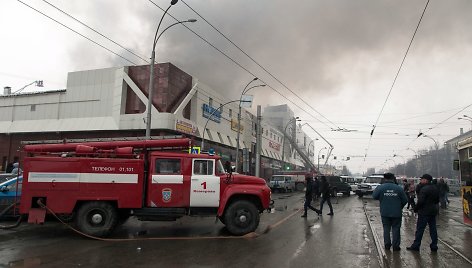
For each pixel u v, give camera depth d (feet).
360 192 118.01
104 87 117.80
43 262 25.57
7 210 38.68
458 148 48.39
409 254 29.37
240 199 39.17
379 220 52.08
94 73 119.96
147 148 40.16
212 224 46.01
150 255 28.19
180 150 41.50
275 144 223.30
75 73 122.52
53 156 37.32
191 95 120.78
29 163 36.04
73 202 35.81
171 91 112.88
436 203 31.12
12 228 37.17
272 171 213.46
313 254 28.89
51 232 38.40
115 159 36.91
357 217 55.16
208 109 132.98
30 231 38.91
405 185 78.23
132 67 116.06
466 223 44.68
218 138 139.64
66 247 30.91
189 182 38.06
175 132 111.65
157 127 108.17
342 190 128.36
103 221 36.14
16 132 125.49
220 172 39.65
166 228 42.47
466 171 44.57
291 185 153.79
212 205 38.09
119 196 36.45
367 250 30.66
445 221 53.98
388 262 26.50
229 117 152.87
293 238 35.99
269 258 27.43
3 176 45.32
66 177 36.06
